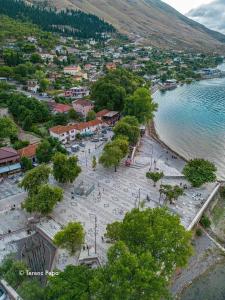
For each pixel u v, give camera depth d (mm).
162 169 100625
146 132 147250
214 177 88062
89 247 62906
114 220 72062
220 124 163750
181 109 198125
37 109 135625
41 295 45562
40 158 98250
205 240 72000
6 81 186375
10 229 68312
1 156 90188
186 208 78625
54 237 59469
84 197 81625
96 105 158000
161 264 46875
